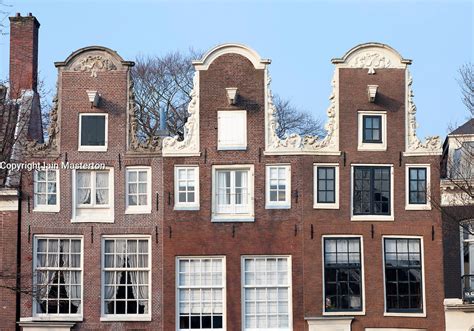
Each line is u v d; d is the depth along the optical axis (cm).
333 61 3772
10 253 3666
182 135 5275
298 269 3688
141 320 3669
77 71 3772
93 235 3703
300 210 3709
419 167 3747
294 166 3728
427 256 3706
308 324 3662
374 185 3741
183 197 3728
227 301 3681
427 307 3681
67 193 3719
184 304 3691
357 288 3691
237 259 3697
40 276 3678
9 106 3819
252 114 3753
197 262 3712
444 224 3738
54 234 3694
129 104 3769
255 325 3681
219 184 3744
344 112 3759
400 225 3716
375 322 3669
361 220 3709
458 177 3800
